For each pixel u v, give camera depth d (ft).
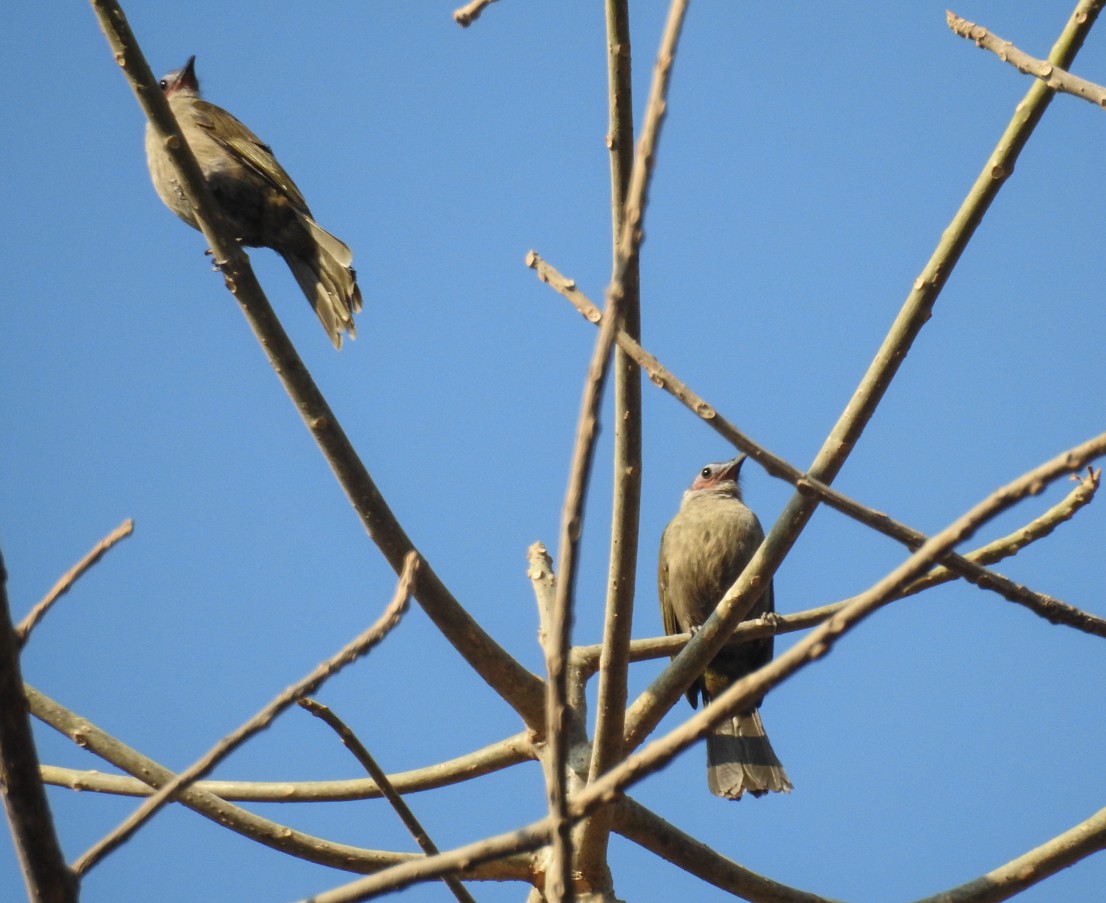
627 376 30.09
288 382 31.07
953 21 28.43
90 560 22.54
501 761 36.68
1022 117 28.45
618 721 31.24
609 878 32.68
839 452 30.91
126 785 34.14
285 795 35.76
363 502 31.81
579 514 18.58
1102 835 30.48
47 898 18.66
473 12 27.32
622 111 28.91
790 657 17.98
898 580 17.89
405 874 18.97
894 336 29.94
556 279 26.45
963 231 29.17
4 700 17.93
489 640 33.96
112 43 29.50
